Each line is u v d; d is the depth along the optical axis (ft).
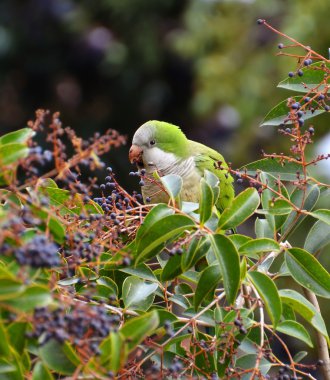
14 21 59.52
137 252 13.32
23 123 59.62
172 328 14.02
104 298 14.57
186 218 13.26
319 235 15.76
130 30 58.49
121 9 57.72
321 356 15.40
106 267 14.49
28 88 59.93
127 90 59.26
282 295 13.74
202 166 25.39
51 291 11.96
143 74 58.80
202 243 13.38
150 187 24.72
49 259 10.21
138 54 58.34
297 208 14.79
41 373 11.25
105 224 14.44
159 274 16.10
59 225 12.16
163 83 58.95
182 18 58.13
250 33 50.31
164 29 58.29
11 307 10.52
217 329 13.38
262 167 16.43
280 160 15.46
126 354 10.83
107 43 58.80
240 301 14.39
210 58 49.60
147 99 59.36
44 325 10.47
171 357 14.11
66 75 60.13
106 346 11.25
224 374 13.28
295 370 13.37
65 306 11.44
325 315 37.19
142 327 11.09
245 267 13.15
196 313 14.34
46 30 59.36
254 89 47.44
